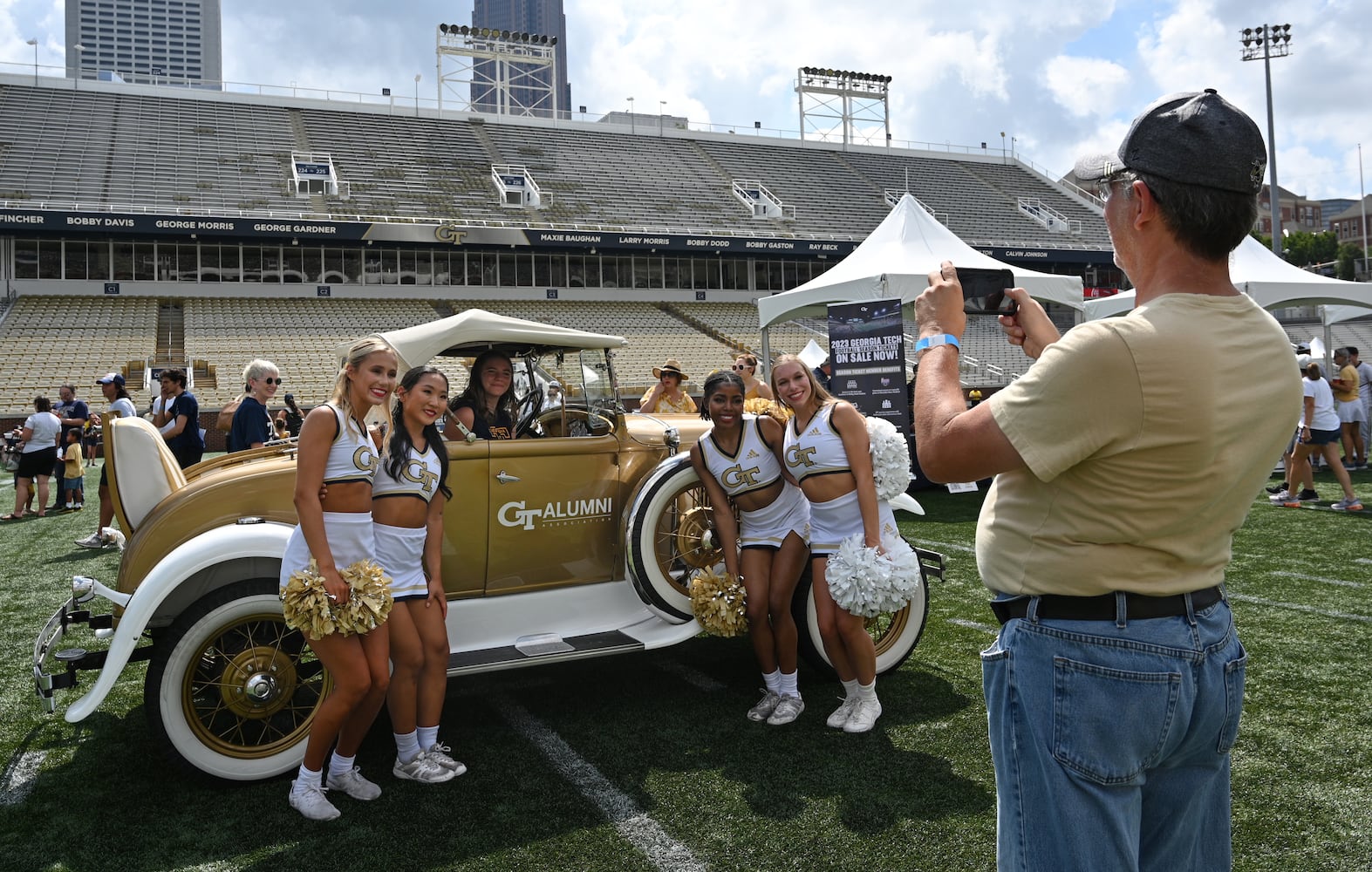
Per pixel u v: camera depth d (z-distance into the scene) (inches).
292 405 522.0
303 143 1408.7
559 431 186.1
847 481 150.1
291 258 1213.1
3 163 1168.2
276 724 144.7
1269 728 148.9
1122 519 56.4
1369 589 237.8
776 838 116.1
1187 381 54.4
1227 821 65.9
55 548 343.9
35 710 169.0
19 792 134.1
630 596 176.6
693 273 1417.3
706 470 162.6
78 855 115.0
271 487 147.6
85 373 932.6
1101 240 1631.4
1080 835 57.3
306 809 123.9
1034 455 56.4
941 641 202.2
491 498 163.0
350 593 119.6
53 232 1049.5
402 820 123.6
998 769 62.6
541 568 169.2
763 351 516.1
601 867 110.2
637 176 1553.9
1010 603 62.3
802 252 1355.8
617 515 175.9
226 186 1245.1
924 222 481.1
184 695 132.2
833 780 132.6
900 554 148.6
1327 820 118.6
